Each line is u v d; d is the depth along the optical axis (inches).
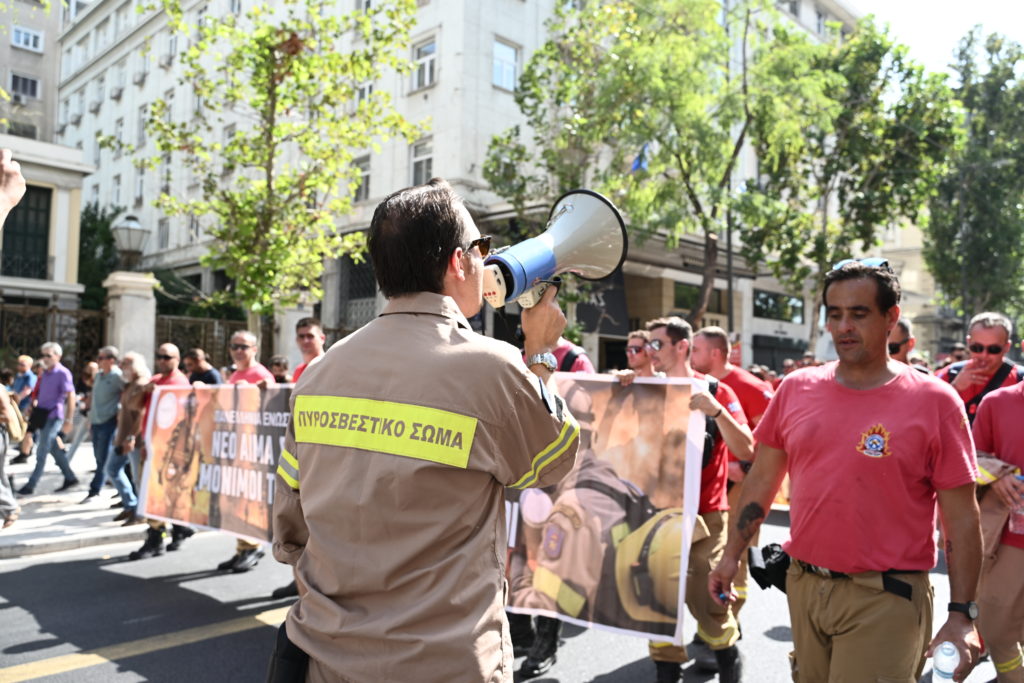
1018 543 123.0
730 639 146.9
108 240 1039.0
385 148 808.9
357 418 60.9
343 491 59.7
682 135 605.6
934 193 846.5
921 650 91.0
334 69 440.5
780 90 640.4
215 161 989.2
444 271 64.6
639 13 608.1
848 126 808.9
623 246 83.4
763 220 653.3
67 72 1195.3
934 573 244.8
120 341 575.2
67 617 197.2
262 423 223.6
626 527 155.3
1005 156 1035.3
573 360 184.9
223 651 173.9
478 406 59.7
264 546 264.1
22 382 458.9
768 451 105.3
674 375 168.9
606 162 775.1
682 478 150.3
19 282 776.9
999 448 129.6
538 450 64.7
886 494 90.9
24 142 774.5
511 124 784.3
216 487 235.1
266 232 434.9
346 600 59.2
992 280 1037.2
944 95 797.2
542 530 165.3
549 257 74.6
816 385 99.8
